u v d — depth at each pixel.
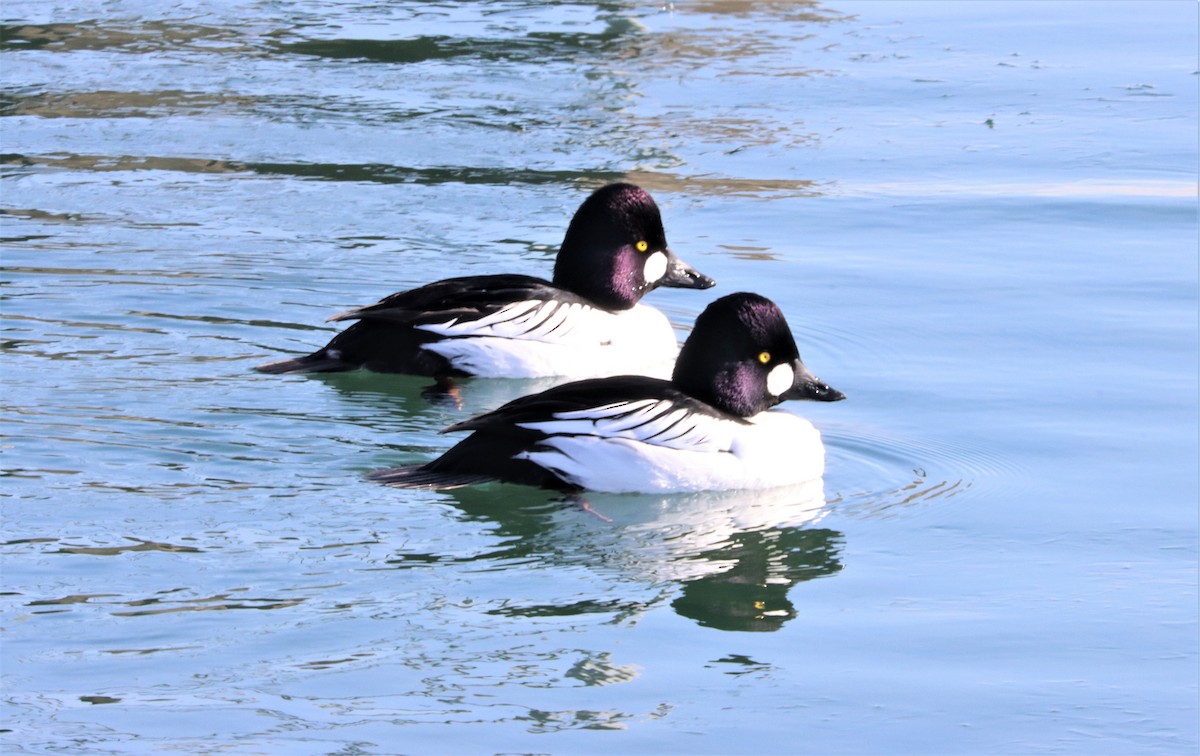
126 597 9.55
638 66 24.59
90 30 26.27
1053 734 8.41
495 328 14.05
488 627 9.45
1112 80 23.88
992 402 13.32
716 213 18.38
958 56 25.36
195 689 8.59
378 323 13.91
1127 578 10.29
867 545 10.84
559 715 8.45
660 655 9.20
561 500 11.36
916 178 19.58
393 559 10.25
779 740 8.27
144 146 20.61
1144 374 13.80
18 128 21.30
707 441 11.58
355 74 23.95
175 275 16.08
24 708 8.36
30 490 11.02
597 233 14.72
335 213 18.22
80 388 13.05
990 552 10.73
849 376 13.97
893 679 8.98
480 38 26.08
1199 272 16.36
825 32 27.03
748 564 10.48
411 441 12.30
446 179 19.45
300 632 9.25
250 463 11.70
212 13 27.59
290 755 7.98
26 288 15.55
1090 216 18.22
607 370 14.40
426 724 8.31
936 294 15.87
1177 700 8.76
